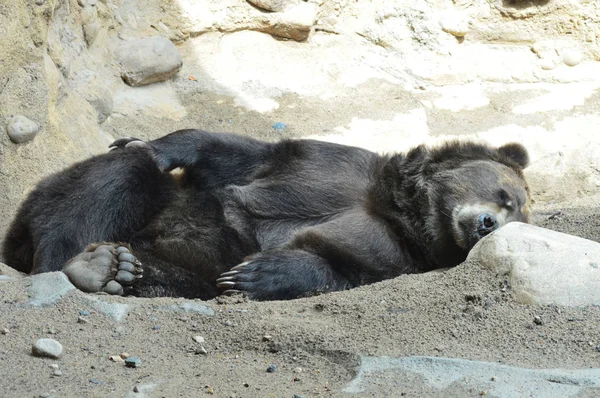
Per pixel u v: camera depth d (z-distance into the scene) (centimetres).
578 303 843
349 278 1080
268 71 1912
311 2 1970
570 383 689
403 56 2005
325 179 1180
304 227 1169
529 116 1886
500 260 906
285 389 694
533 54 2042
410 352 763
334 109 1852
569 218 1334
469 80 1997
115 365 729
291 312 880
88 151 1455
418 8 2030
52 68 1417
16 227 1098
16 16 1293
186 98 1812
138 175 1130
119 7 1833
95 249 976
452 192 1163
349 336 806
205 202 1180
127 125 1684
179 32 1878
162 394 673
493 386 693
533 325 816
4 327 781
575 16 2053
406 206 1167
